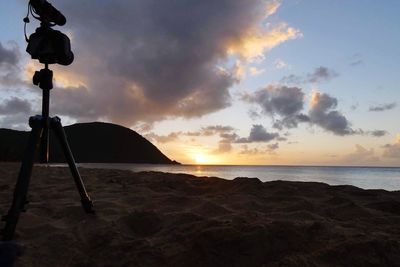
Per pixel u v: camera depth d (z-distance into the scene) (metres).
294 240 2.52
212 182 5.86
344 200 3.99
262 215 3.37
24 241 2.75
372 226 2.99
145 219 3.18
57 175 7.38
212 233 2.57
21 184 2.62
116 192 4.76
